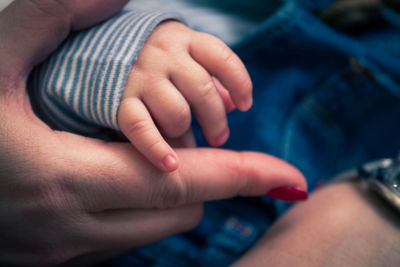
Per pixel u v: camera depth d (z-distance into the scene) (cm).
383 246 30
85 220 31
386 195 31
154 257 36
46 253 31
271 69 39
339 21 42
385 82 39
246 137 38
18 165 30
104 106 31
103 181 30
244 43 38
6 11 31
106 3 32
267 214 37
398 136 39
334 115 40
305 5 44
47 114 32
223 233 36
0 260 31
